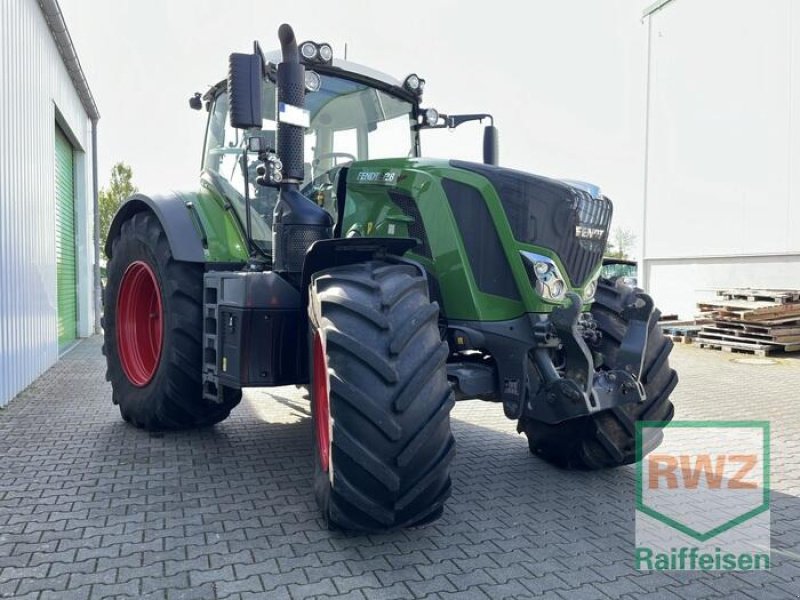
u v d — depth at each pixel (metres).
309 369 3.28
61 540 2.91
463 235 3.40
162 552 2.80
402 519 2.71
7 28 6.71
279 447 4.51
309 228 3.54
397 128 4.75
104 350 5.36
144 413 4.71
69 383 7.28
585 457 3.89
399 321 2.72
